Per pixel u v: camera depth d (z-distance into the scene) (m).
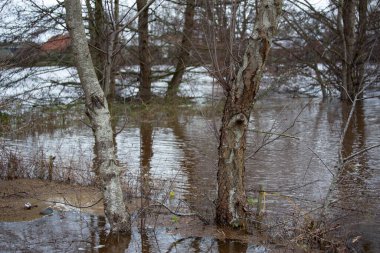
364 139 14.05
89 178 9.63
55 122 18.03
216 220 7.11
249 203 8.05
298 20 25.02
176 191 8.96
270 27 6.45
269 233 6.79
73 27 6.48
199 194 8.73
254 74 6.54
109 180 6.77
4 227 7.12
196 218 7.42
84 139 15.20
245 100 6.66
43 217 7.58
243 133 6.85
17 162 10.02
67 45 17.55
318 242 6.51
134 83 22.58
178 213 7.23
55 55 18.34
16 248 6.34
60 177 9.77
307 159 11.70
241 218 6.94
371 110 20.62
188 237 6.69
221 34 7.24
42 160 10.13
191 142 14.44
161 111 20.48
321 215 6.79
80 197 8.59
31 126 15.52
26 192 8.80
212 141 14.58
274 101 24.27
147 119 19.52
